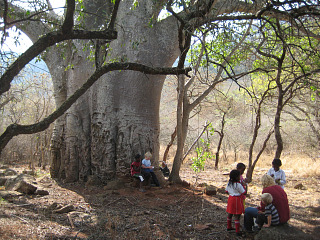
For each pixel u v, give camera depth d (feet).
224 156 70.44
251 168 38.81
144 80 33.24
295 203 28.07
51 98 55.21
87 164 34.40
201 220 21.43
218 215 22.94
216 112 73.41
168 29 33.78
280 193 17.37
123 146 32.81
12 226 16.69
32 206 22.57
